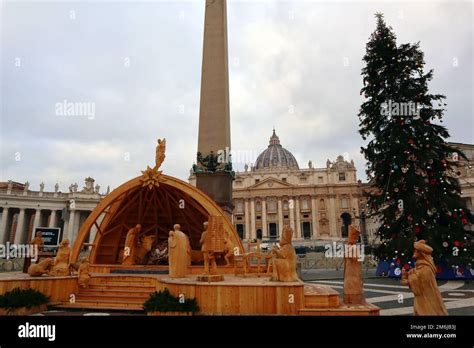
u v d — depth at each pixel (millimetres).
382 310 9656
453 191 20672
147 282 11047
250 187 111438
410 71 21281
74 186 61312
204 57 18688
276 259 8727
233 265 13273
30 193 57969
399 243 18547
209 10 19438
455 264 17969
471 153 45406
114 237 16125
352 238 8695
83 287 10742
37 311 9344
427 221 18984
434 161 20016
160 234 16938
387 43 21859
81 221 63156
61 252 11523
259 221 109688
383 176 20922
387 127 20906
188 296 8289
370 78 22266
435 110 20516
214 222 9812
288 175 113438
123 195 14500
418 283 6059
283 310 7691
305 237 105875
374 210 21984
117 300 10102
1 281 9258
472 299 11773
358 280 8516
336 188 107562
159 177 13797
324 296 7898
